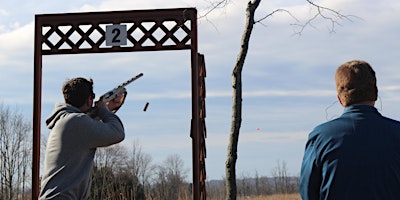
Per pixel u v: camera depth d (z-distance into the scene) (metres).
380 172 2.68
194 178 5.80
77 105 4.08
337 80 2.91
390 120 2.83
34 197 6.10
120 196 9.95
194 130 5.87
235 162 6.25
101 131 3.92
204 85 6.50
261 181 64.56
